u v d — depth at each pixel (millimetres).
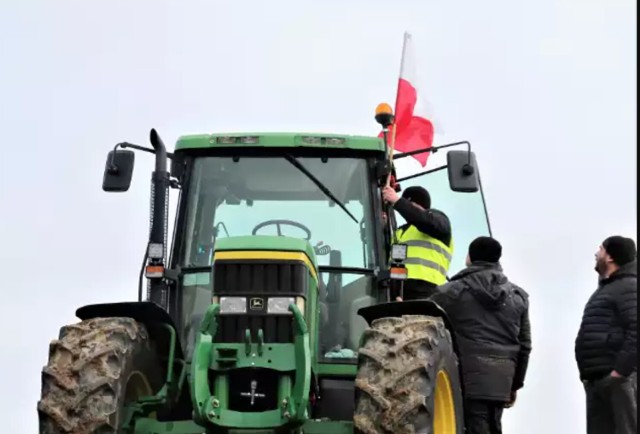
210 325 6059
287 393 5883
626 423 7125
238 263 6168
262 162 7414
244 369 5949
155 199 6992
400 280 7102
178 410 6863
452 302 7426
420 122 10297
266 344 6004
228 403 5965
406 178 8047
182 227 7301
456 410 6262
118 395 5910
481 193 8984
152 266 6918
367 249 7223
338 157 7414
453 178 7422
